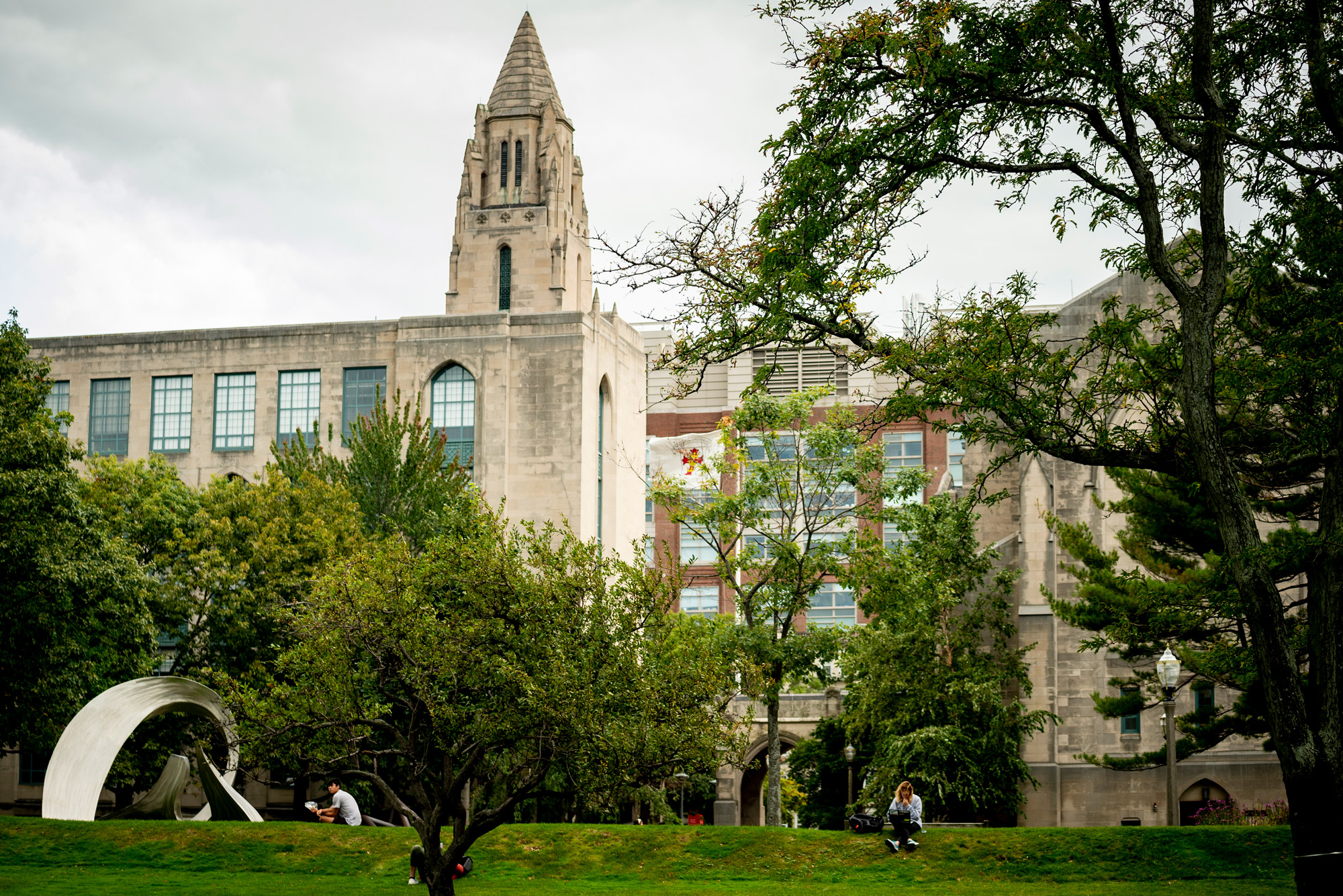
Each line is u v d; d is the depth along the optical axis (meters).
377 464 53.94
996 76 20.50
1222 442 20.94
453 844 23.58
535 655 23.27
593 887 28.17
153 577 52.91
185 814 63.72
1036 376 22.34
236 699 26.77
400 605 24.17
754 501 41.97
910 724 48.34
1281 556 19.00
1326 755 18.61
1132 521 40.34
